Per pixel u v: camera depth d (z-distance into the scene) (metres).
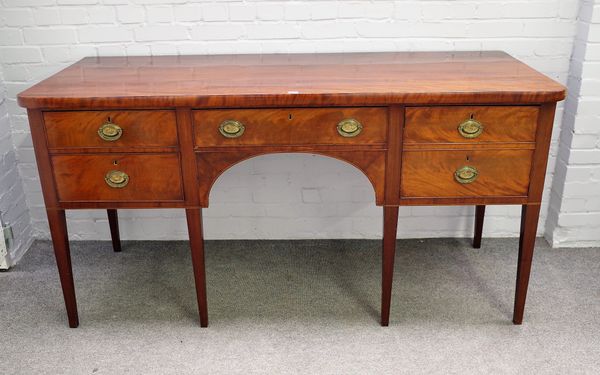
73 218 2.60
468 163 1.81
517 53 2.36
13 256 2.45
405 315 2.11
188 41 2.35
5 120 2.41
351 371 1.84
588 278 2.31
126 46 2.35
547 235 2.61
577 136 2.35
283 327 2.05
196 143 1.79
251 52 2.36
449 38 2.34
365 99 1.70
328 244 2.60
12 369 1.86
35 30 2.32
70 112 1.75
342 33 2.34
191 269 2.42
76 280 2.35
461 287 2.27
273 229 2.62
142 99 1.71
